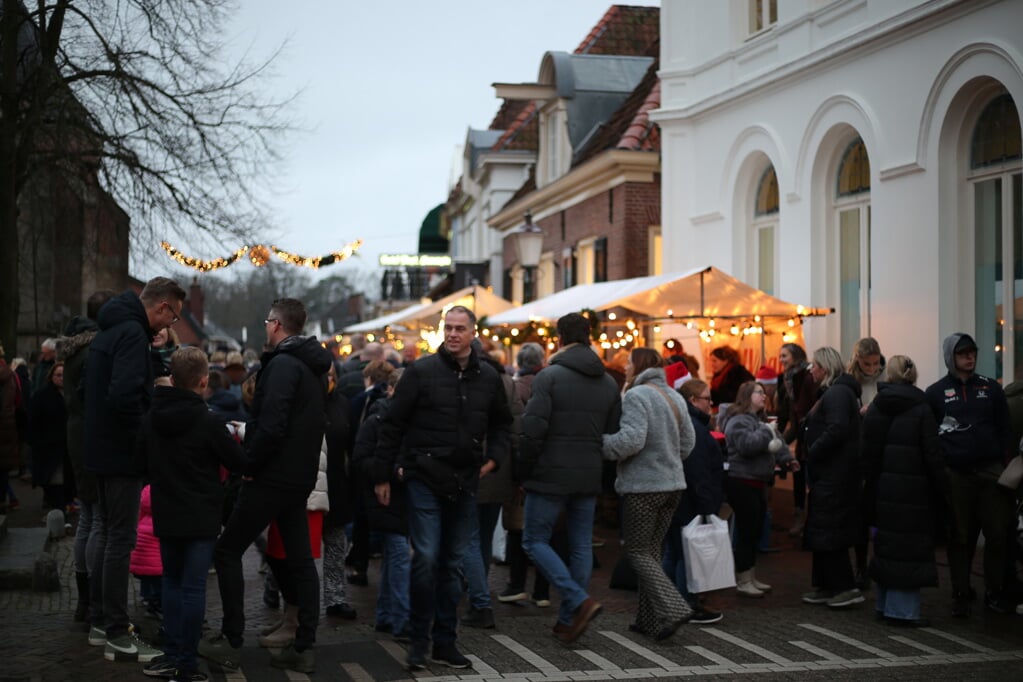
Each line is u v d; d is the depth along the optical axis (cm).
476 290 2070
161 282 686
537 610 848
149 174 1745
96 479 691
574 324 759
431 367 676
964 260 1182
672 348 1240
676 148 1722
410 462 674
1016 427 888
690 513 809
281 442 659
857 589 853
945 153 1184
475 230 3719
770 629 788
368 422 779
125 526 678
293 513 678
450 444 672
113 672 648
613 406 761
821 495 845
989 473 835
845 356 1398
